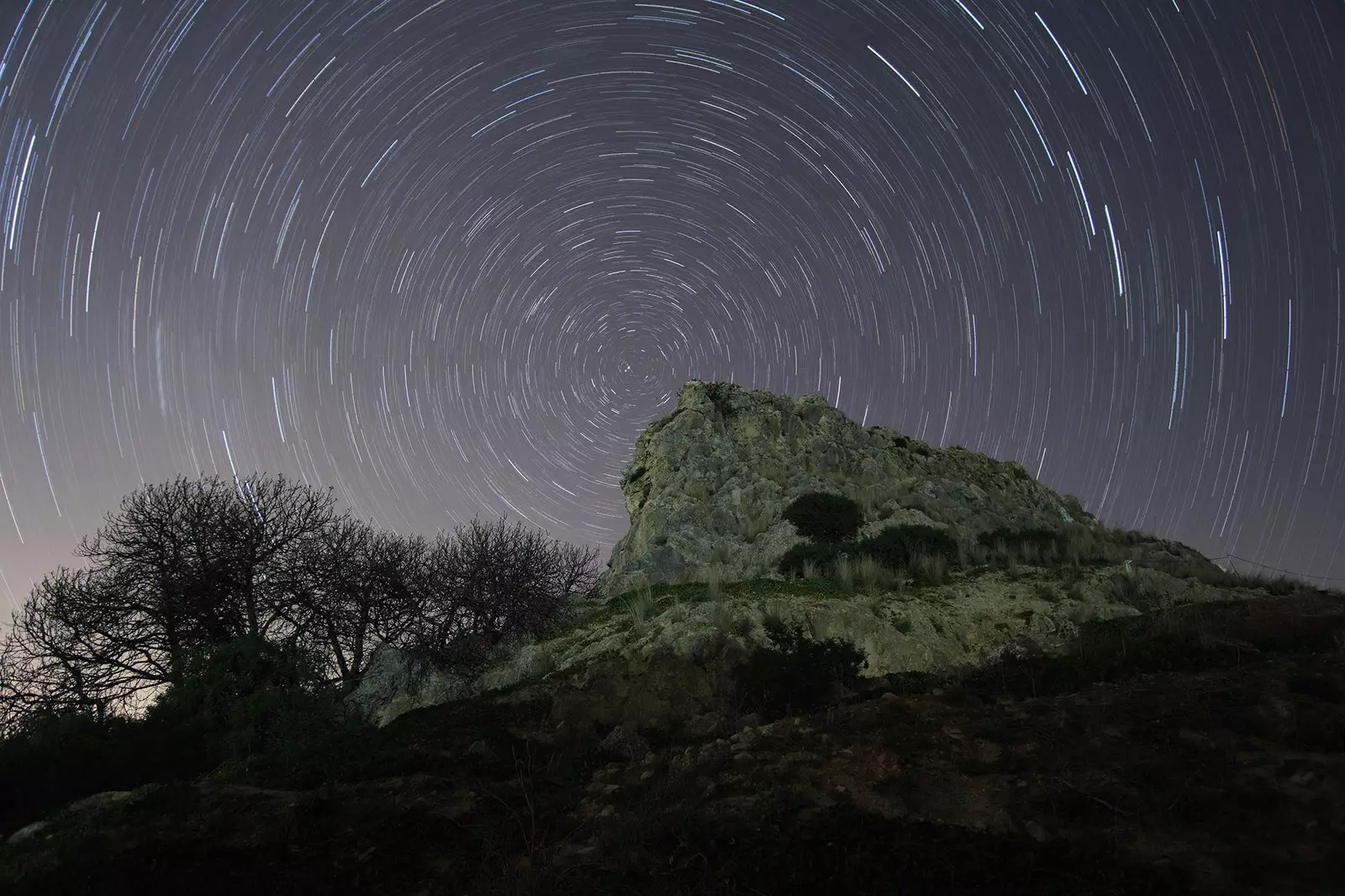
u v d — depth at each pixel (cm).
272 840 870
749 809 826
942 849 736
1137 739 907
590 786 984
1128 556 2134
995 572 1962
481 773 1062
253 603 1936
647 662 1387
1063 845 732
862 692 1308
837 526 2258
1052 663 1250
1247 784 791
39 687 1816
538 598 2000
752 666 1374
